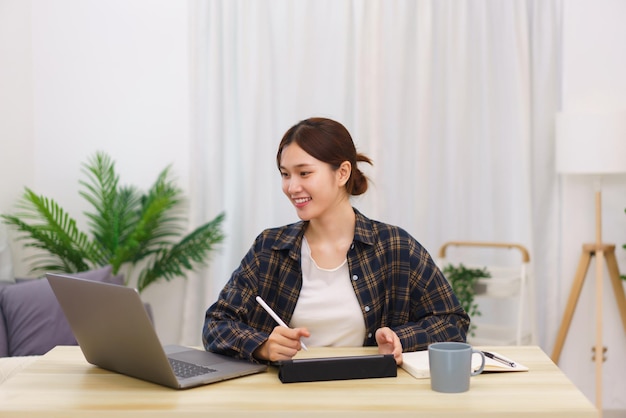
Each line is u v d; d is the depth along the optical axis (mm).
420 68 4277
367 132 4305
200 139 4340
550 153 4309
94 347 1842
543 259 4328
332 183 2100
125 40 4402
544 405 1555
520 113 4242
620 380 4262
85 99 4402
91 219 4410
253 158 4305
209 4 4309
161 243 4336
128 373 1810
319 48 4324
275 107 4348
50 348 3482
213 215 4316
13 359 2643
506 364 1861
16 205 4250
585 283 4285
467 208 4340
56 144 4414
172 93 4395
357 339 2188
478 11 4305
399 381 1748
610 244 4160
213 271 4332
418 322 2111
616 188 4250
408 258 2199
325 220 2193
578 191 4281
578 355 4293
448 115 4332
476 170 4340
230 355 1965
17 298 3537
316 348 2070
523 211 4254
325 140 2078
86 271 4027
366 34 4301
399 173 4328
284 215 4336
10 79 4211
